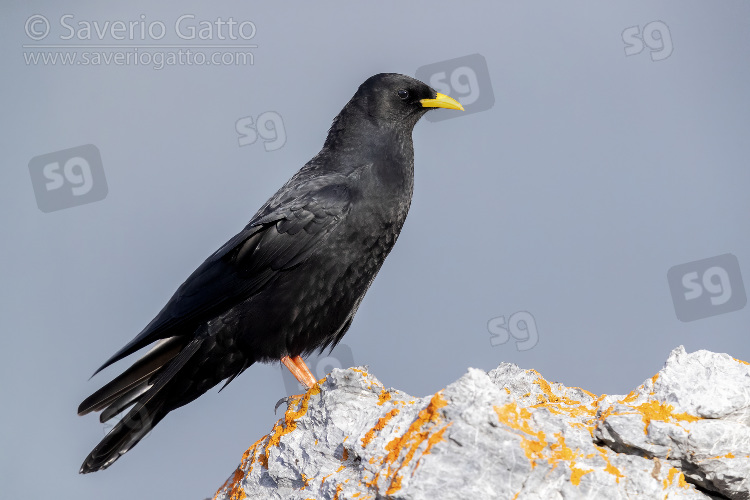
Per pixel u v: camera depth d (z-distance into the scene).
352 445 9.29
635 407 9.21
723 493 9.08
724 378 9.20
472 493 7.99
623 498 8.23
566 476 8.12
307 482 9.63
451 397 8.45
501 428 8.23
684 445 8.75
